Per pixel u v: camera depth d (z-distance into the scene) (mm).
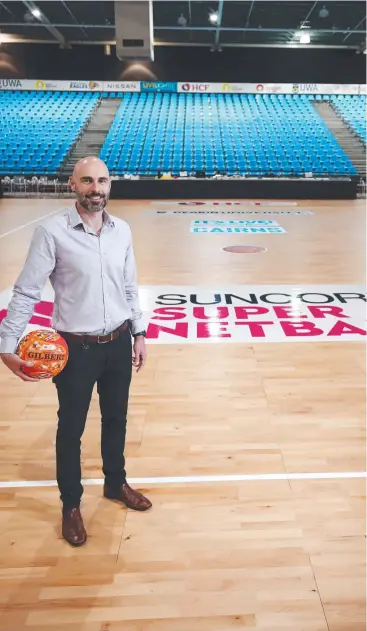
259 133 17375
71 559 1682
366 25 14641
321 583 1576
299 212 11633
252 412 2666
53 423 2592
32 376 1529
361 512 1895
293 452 2295
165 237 8242
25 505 1963
